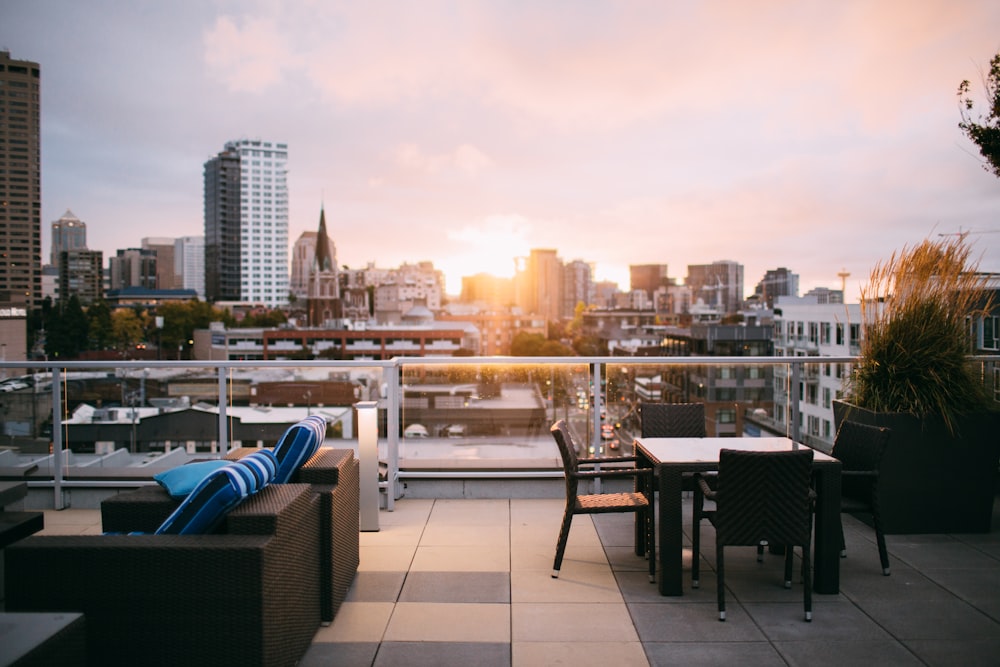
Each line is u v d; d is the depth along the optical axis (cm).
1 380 520
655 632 313
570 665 282
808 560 322
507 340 18738
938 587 364
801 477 314
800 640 304
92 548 232
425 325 12875
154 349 9194
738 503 318
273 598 244
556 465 538
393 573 382
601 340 15350
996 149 454
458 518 484
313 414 520
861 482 394
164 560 233
